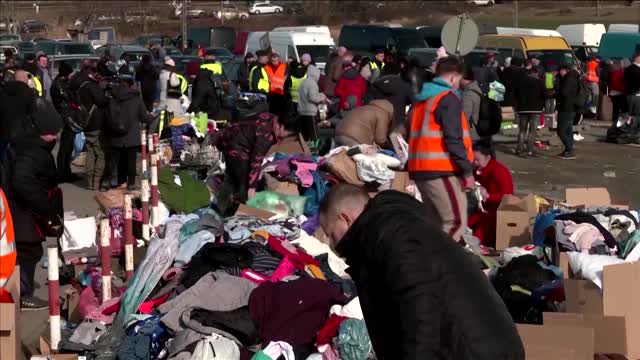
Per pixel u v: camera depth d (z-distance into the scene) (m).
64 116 14.57
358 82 17.47
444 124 8.41
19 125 11.13
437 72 8.64
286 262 7.21
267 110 11.64
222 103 20.34
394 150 11.88
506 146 20.58
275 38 31.92
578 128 23.89
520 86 18.83
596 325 6.18
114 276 8.12
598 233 8.24
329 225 3.99
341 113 17.39
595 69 26.88
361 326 5.98
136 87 14.08
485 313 3.61
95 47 39.75
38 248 8.20
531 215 9.55
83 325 6.78
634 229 8.59
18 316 6.34
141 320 6.50
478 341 3.56
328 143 15.55
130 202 8.04
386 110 12.38
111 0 74.19
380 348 3.76
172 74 16.39
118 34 66.56
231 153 11.04
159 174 10.55
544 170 17.25
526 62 23.56
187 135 15.57
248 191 11.01
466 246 9.02
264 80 21.34
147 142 14.84
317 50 30.98
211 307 6.26
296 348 6.12
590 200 10.33
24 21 68.62
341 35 33.12
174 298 6.55
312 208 10.42
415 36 31.97
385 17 64.31
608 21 60.94
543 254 8.50
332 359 6.05
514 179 16.19
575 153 19.59
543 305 6.95
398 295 3.61
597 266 6.93
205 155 14.34
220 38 44.84
